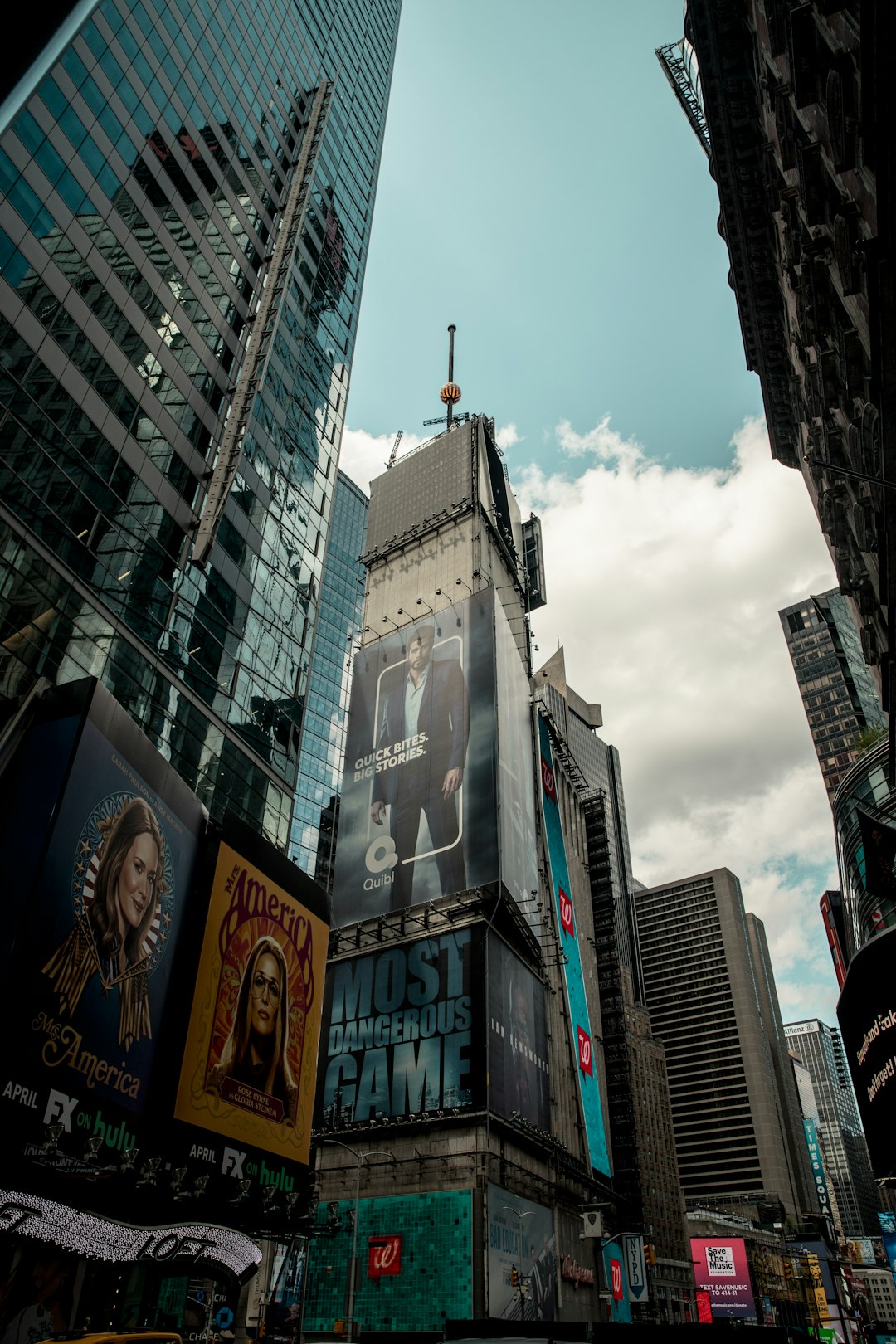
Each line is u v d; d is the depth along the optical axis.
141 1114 28.42
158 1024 30.47
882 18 22.14
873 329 27.53
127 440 44.28
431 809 85.12
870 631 47.97
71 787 27.41
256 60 70.56
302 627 61.84
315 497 69.31
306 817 115.06
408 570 119.19
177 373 50.28
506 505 132.50
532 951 89.56
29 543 35.62
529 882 88.56
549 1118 80.50
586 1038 99.31
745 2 45.97
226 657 50.47
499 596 118.69
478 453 127.12
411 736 91.94
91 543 39.84
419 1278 62.22
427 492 127.31
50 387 38.94
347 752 96.50
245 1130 33.38
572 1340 15.41
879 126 23.86
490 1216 63.69
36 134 40.69
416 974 77.81
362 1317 62.47
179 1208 29.05
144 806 31.81
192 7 59.19
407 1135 70.12
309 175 72.19
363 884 85.31
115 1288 26.55
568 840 125.12
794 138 39.44
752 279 61.53
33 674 34.25
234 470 50.03
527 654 125.25
